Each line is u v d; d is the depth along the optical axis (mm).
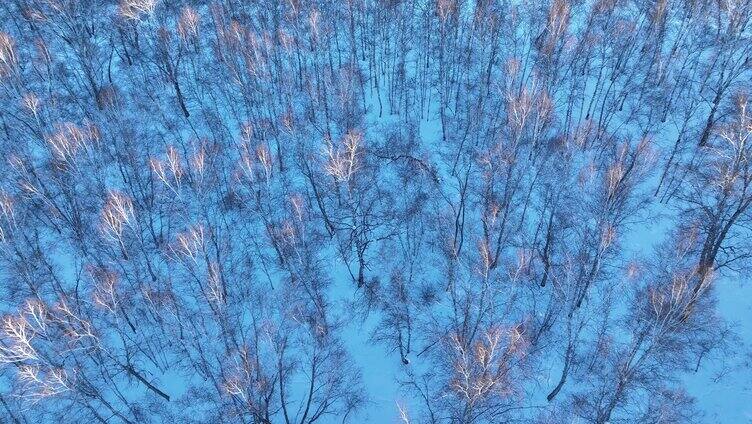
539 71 41875
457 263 35438
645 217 37844
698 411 30359
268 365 32406
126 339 34688
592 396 31188
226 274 36344
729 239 35469
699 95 41906
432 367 33625
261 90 41656
